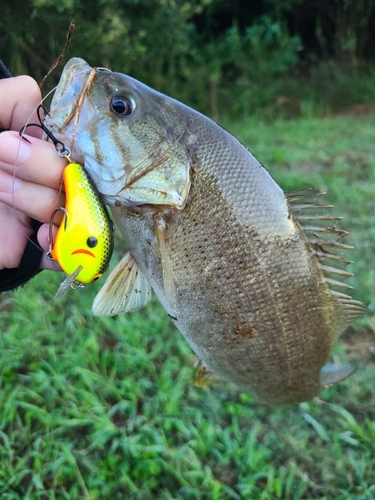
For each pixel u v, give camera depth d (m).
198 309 0.24
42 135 0.23
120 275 0.25
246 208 0.23
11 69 0.95
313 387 0.27
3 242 0.25
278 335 0.24
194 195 0.23
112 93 0.22
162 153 0.23
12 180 0.20
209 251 0.23
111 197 0.23
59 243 0.20
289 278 0.24
